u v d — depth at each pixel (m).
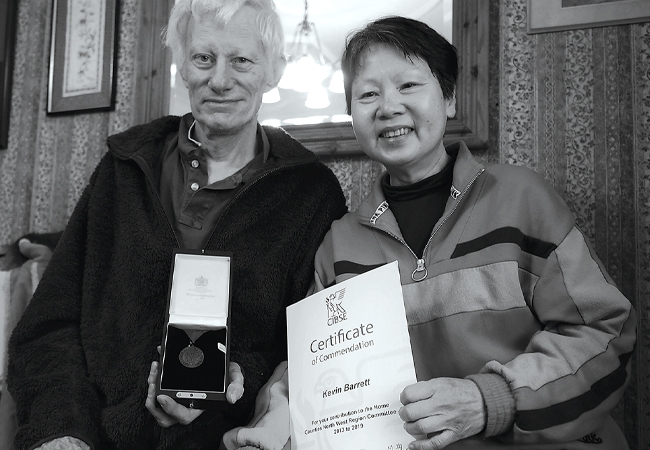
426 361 1.23
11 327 1.68
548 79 1.75
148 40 2.08
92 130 2.11
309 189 1.54
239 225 1.44
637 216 1.62
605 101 1.70
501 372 1.07
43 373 1.32
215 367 1.18
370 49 1.35
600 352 1.11
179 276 1.25
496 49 1.80
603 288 1.15
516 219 1.24
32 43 2.23
